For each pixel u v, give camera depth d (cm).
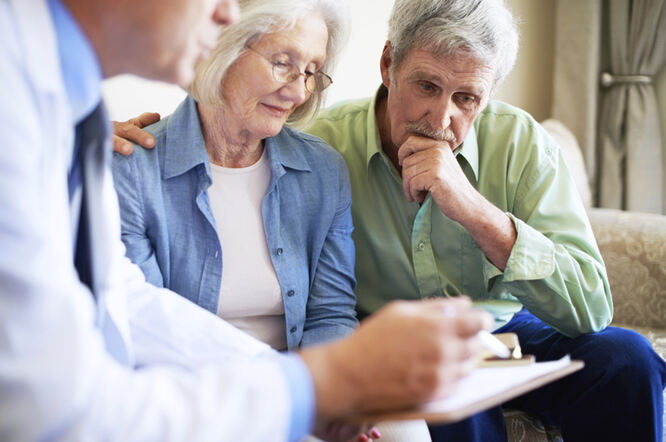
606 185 337
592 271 150
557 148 167
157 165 128
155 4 69
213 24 77
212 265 130
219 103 123
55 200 61
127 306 109
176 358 106
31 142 58
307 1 121
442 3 134
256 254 134
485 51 134
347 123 171
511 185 162
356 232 165
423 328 67
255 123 126
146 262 125
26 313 54
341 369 67
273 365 66
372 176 163
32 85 59
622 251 215
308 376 66
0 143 55
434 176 140
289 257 136
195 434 60
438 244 162
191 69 77
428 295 163
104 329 89
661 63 325
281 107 126
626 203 334
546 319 152
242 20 117
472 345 70
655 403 142
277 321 138
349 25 133
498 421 148
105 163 81
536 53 341
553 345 156
